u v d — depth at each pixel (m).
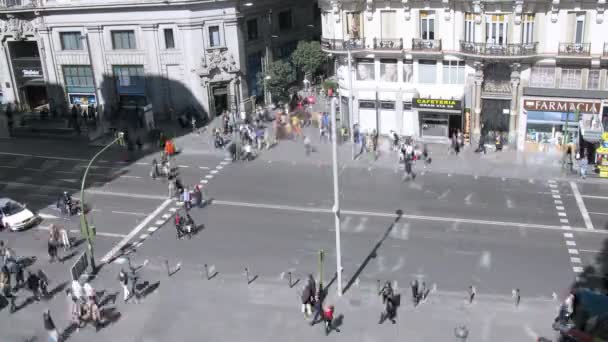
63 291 38.19
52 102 71.38
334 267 38.44
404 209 45.06
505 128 55.41
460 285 35.88
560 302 33.94
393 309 33.34
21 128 66.12
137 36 65.44
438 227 42.25
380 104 58.41
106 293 37.41
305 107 67.88
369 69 57.94
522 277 36.28
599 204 44.38
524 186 47.75
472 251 39.19
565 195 45.97
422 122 57.59
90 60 66.94
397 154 54.97
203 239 42.72
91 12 65.75
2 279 37.56
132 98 68.75
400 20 54.94
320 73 75.56
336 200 34.00
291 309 34.81
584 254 38.22
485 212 44.00
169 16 63.56
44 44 69.12
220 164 55.34
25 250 43.00
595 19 48.50
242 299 35.97
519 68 52.09
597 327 30.44
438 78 55.69
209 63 65.06
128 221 46.03
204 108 66.62
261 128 63.06
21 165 58.00
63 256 41.97
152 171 53.34
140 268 39.69
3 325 35.22
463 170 51.12
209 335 33.19
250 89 69.25
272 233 42.88
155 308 35.72
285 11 73.31
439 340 31.59
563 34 50.00
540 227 41.59
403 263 38.38
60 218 47.19
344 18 56.72
